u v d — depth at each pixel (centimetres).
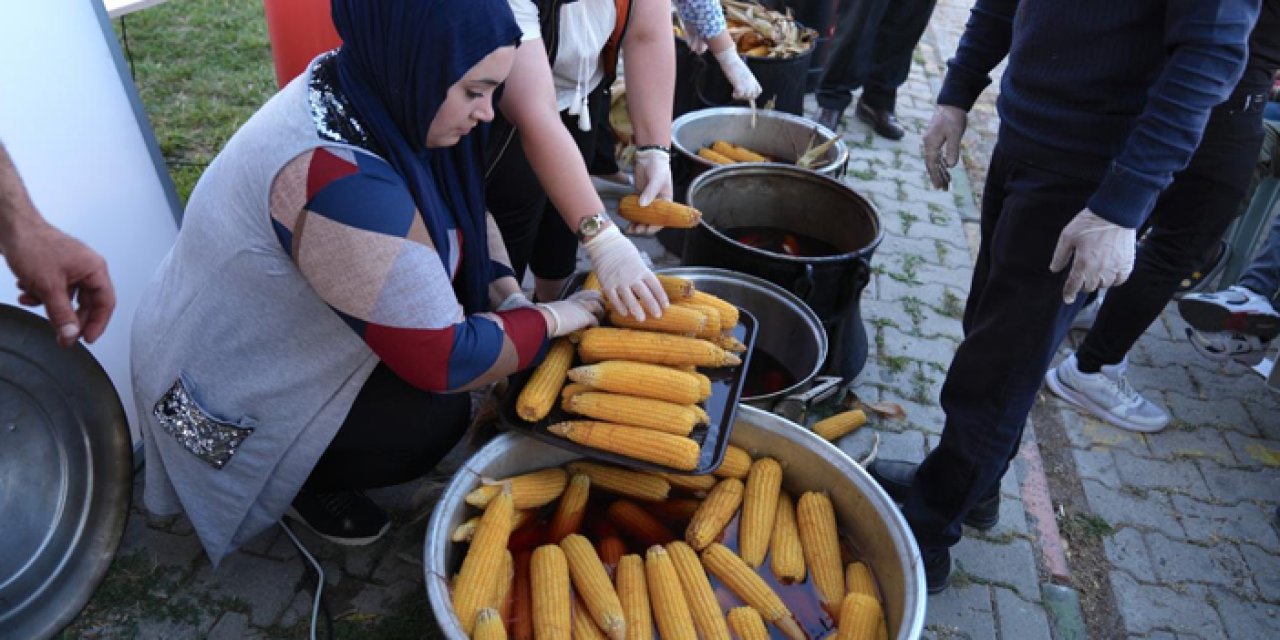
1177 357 367
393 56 148
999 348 202
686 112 424
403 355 165
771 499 218
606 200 412
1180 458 315
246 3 588
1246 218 360
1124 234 167
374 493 256
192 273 175
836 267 274
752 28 425
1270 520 292
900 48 495
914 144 521
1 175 145
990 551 265
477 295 200
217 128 436
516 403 202
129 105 223
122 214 229
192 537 236
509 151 230
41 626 197
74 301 196
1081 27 173
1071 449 315
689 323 201
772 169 331
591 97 252
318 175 151
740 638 189
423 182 164
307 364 182
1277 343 370
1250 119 256
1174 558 275
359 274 155
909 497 238
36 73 197
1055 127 182
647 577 197
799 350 277
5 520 190
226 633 215
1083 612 254
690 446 190
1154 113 159
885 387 328
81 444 202
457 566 199
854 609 191
